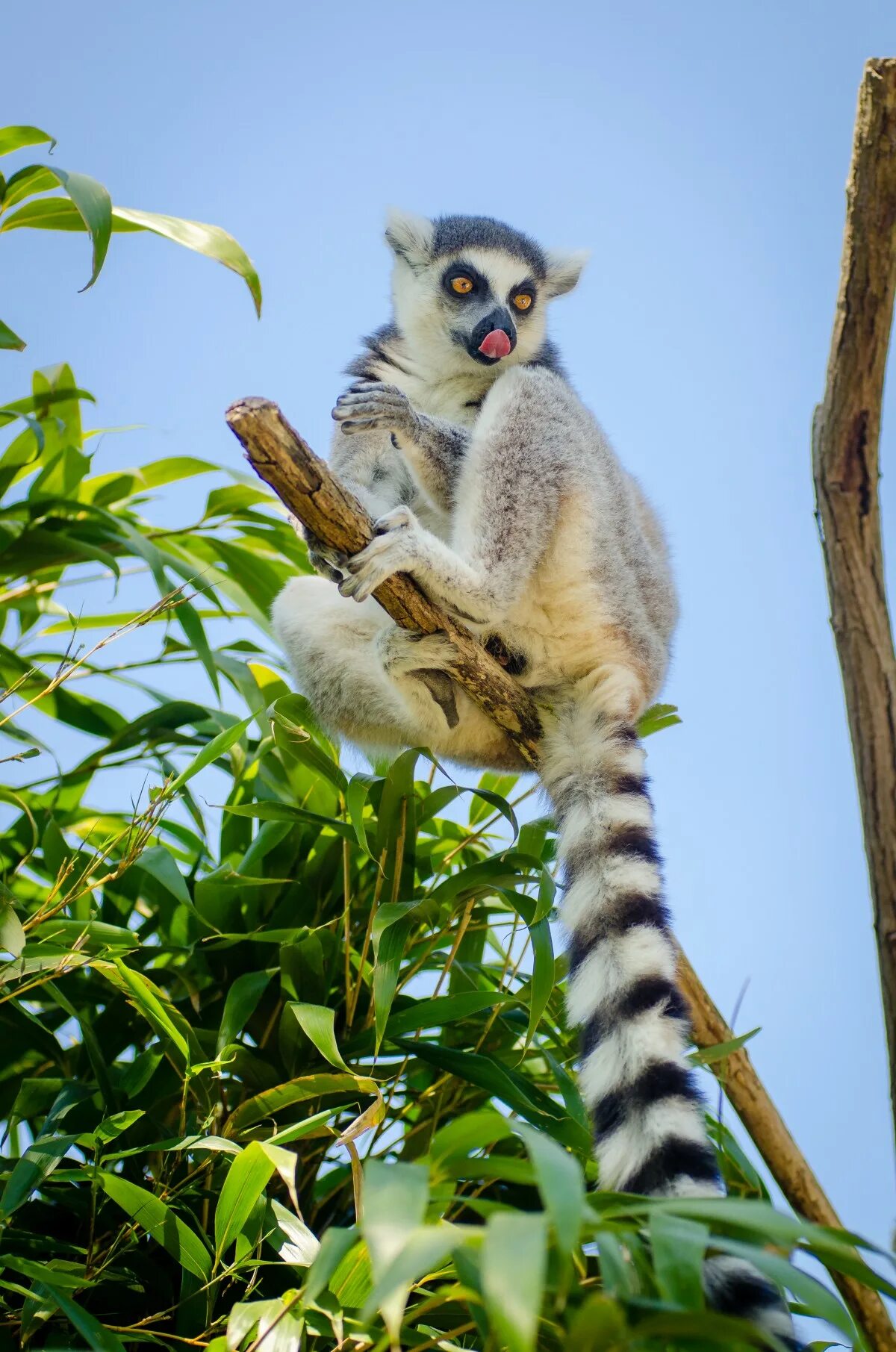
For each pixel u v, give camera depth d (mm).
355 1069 4914
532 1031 4570
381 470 6531
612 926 4707
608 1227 2785
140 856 4914
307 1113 4797
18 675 5895
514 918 5574
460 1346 3867
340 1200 4906
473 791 5094
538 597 5551
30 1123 4938
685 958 5258
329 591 5965
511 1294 2264
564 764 5336
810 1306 2689
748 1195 5098
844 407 4035
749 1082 5051
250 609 6227
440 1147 2904
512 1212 2568
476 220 7680
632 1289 2838
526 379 5836
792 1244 2867
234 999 4703
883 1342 4258
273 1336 3359
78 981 5133
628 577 5867
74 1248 4191
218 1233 3758
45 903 4645
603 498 5797
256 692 5738
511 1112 4695
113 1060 5047
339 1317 3369
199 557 6449
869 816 4047
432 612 5215
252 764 5477
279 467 4504
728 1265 3340
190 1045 4520
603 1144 4055
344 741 6070
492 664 5367
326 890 5465
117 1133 4105
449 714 5512
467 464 5621
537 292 7516
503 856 4789
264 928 5352
